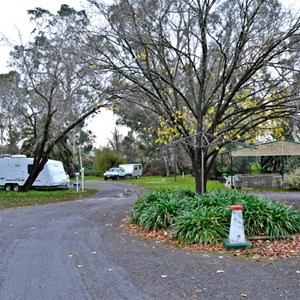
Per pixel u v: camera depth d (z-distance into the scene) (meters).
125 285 4.46
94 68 10.34
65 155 35.00
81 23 15.02
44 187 24.23
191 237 6.58
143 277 4.76
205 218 6.83
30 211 12.38
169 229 7.59
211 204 7.73
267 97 10.57
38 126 22.39
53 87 17.78
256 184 21.80
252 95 10.75
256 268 5.00
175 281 4.55
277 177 21.73
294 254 5.73
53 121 20.50
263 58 9.74
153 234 7.54
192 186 24.16
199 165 10.95
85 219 10.27
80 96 18.31
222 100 10.53
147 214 8.16
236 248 6.11
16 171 23.66
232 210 6.33
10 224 9.55
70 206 13.77
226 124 11.23
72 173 38.50
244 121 12.57
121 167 42.31
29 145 32.88
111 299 4.00
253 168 37.50
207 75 10.98
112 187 27.17
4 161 23.92
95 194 21.02
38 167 20.98
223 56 10.49
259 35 9.91
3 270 5.20
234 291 4.12
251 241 6.54
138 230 8.10
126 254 6.05
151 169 46.88
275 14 9.75
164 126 11.85
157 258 5.74
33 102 19.72
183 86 12.29
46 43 16.42
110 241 7.14
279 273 4.74
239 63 10.22
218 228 6.68
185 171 45.00
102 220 10.00
